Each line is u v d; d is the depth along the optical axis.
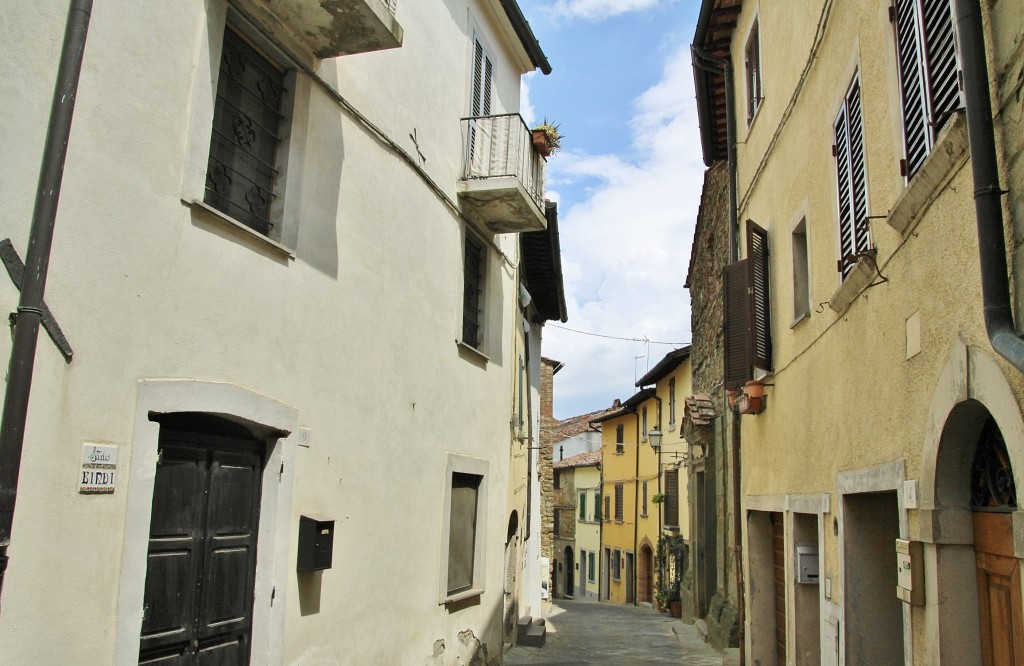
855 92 5.61
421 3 8.09
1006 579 3.58
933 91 4.08
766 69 8.91
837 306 5.89
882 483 4.80
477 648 9.28
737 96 10.59
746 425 9.94
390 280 7.17
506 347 10.88
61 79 3.87
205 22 4.89
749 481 9.71
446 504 8.41
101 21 4.17
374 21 5.60
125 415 4.23
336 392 6.21
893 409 4.68
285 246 5.67
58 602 3.82
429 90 8.22
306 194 5.88
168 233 4.56
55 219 3.83
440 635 8.19
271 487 5.46
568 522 43.12
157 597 4.57
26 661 3.65
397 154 7.36
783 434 7.98
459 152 9.02
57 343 3.86
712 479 16.58
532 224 9.77
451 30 8.95
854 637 5.59
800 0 7.34
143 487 4.31
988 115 3.30
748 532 9.57
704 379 17.83
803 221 7.26
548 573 23.14
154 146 4.48
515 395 12.87
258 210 5.63
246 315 5.18
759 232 8.84
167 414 4.58
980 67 3.34
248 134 5.54
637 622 19.69
